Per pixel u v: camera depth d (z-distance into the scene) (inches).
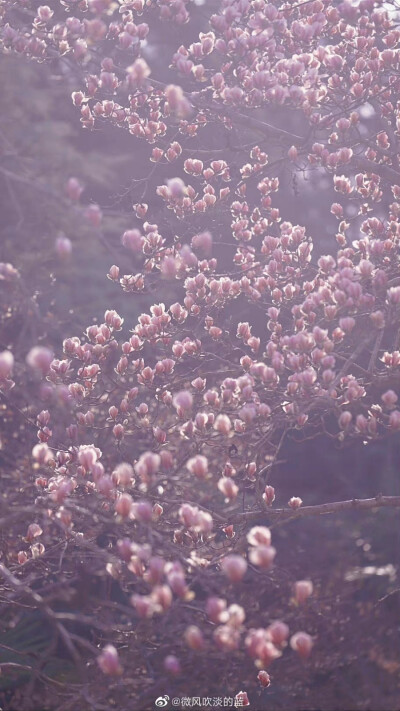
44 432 168.2
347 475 465.7
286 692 231.9
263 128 193.0
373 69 191.5
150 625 140.0
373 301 154.3
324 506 164.7
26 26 215.3
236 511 237.9
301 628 239.1
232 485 118.5
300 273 190.2
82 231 319.0
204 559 148.9
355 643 267.1
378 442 459.5
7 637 207.5
